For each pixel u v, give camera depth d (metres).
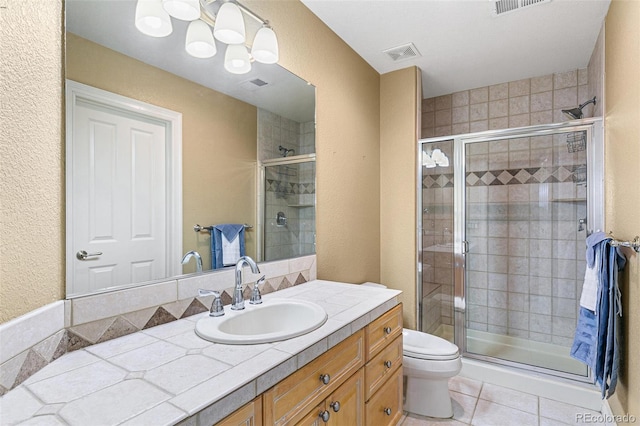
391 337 1.63
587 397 2.13
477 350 2.86
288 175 1.92
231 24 1.39
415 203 2.77
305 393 1.03
